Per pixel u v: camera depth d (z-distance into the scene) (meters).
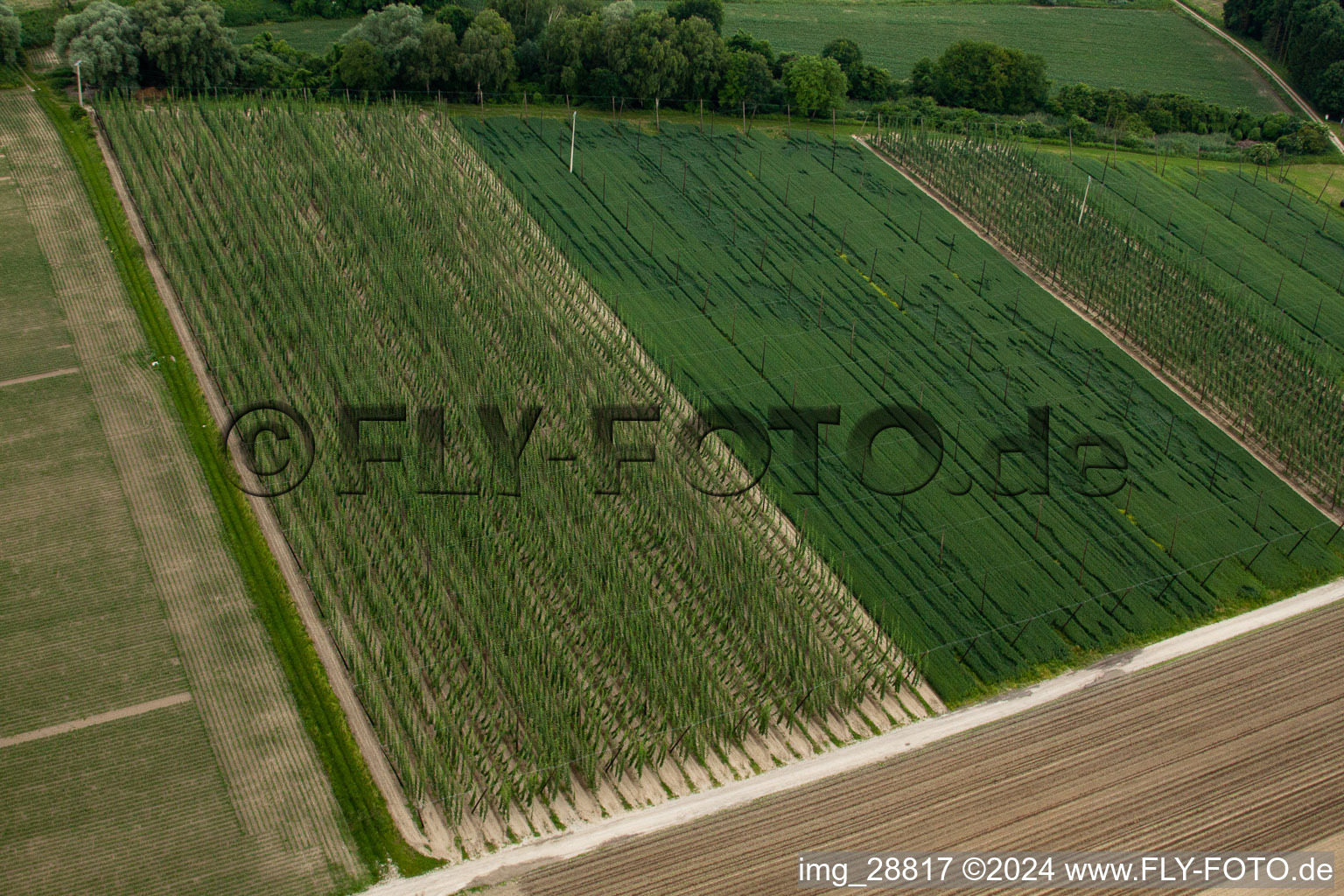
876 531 78.44
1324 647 72.88
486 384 82.81
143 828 55.75
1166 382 96.75
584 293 96.12
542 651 65.88
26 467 75.19
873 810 59.91
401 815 57.91
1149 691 68.88
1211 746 64.94
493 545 71.06
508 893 54.53
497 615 67.44
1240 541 81.50
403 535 71.75
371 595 67.88
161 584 68.38
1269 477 88.06
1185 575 78.00
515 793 59.38
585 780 60.56
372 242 95.00
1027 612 73.88
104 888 52.88
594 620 68.00
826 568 75.19
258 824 56.44
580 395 83.69
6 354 83.56
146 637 65.25
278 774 58.88
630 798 60.03
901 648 70.44
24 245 93.62
